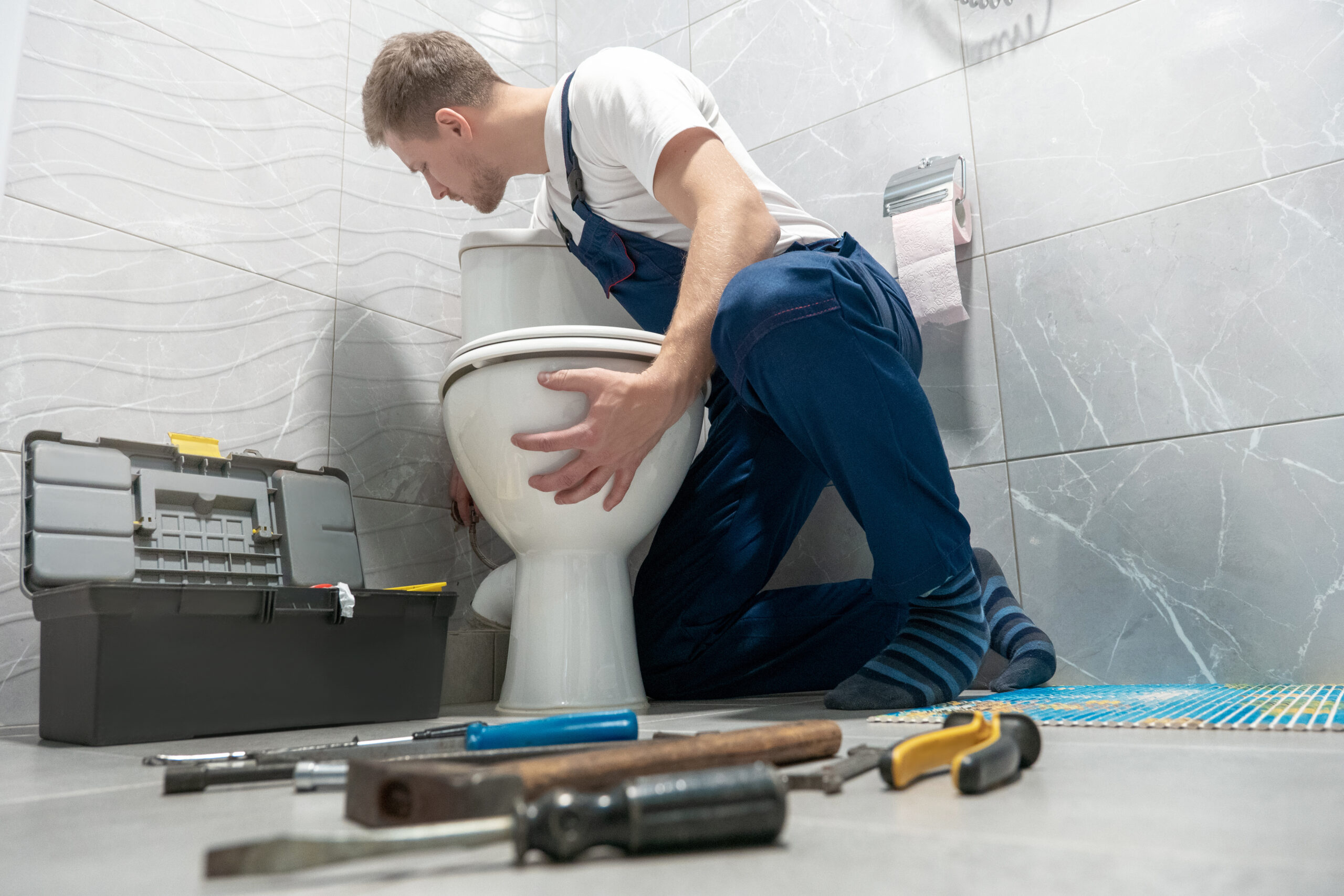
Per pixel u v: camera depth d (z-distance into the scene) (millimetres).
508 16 2252
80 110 1379
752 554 1447
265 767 586
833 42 1960
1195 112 1520
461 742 675
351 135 1787
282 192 1639
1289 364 1386
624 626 1264
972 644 1093
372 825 436
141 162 1443
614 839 336
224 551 1289
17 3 1000
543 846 327
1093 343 1559
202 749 887
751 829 357
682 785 351
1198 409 1451
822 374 1001
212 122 1552
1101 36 1630
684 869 341
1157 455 1477
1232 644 1377
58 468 1141
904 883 317
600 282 1646
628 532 1265
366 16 1872
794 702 1335
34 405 1273
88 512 1149
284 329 1597
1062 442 1564
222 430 1477
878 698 1024
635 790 344
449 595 1225
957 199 1658
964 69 1772
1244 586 1379
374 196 1804
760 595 1516
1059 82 1661
